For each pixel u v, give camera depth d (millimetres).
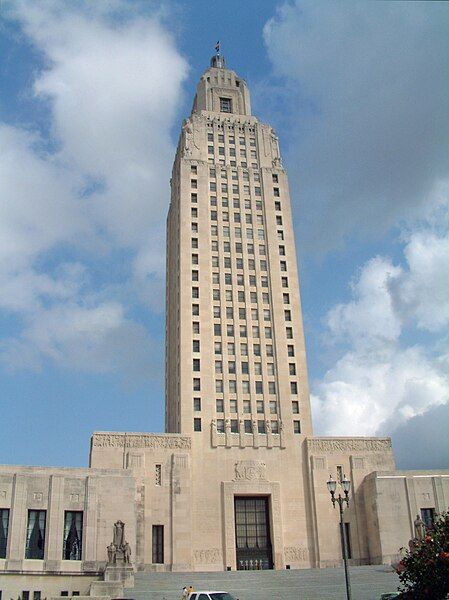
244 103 122750
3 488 71438
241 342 99000
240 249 106125
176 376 100312
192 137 113812
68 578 68438
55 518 71250
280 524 87062
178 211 110188
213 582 63812
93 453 85688
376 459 92625
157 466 86688
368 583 61406
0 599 65500
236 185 111438
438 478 86562
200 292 100812
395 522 83750
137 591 59688
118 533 66312
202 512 86125
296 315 102812
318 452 92062
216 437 90625
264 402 95250
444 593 28812
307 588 59688
